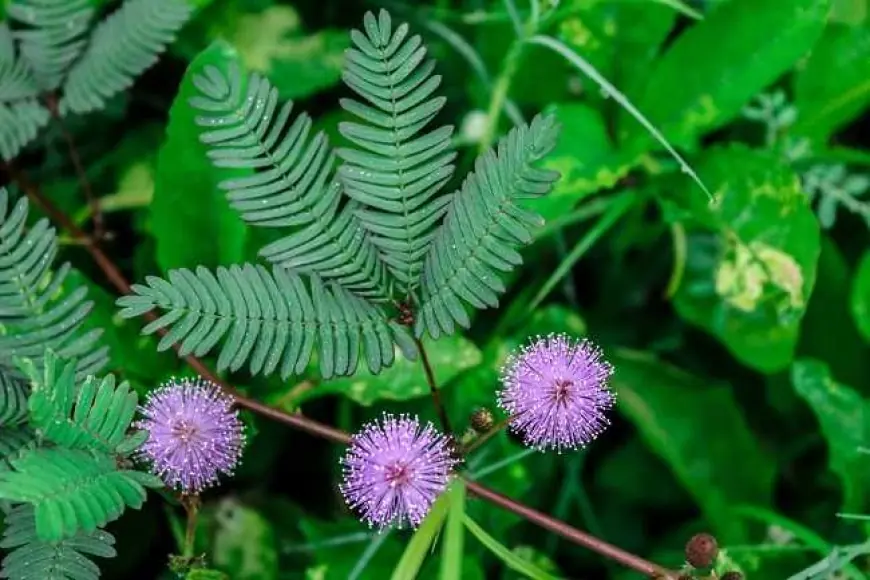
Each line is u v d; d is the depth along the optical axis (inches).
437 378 16.6
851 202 18.1
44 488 13.1
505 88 17.6
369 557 16.2
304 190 13.9
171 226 16.5
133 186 18.2
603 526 18.2
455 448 14.3
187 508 14.7
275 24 18.2
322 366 13.7
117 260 18.4
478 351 16.7
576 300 19.0
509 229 13.6
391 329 13.9
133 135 18.4
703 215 17.5
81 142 18.5
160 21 16.4
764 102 18.2
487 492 14.6
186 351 13.5
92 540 14.2
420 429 15.1
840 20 18.2
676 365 18.8
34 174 18.3
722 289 17.4
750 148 17.6
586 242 17.6
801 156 18.1
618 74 18.0
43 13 16.4
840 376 18.2
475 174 13.7
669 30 17.9
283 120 13.9
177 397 14.0
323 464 18.3
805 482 18.4
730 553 16.9
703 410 17.6
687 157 17.8
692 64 17.4
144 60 16.4
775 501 18.4
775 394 18.3
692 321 18.0
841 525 17.5
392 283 14.0
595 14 17.8
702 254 18.2
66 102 16.5
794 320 17.3
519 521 17.2
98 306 16.6
